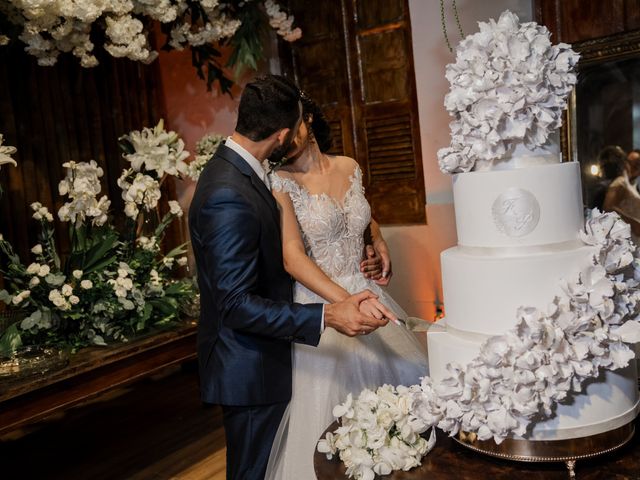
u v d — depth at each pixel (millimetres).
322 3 4090
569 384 1299
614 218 1473
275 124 1947
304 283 2074
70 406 2469
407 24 3809
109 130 3902
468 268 1427
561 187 1398
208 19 3732
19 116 3434
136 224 3117
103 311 2787
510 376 1306
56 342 2711
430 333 1562
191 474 2912
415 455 1483
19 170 3422
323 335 2160
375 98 3996
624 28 2996
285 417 2062
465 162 1479
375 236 2645
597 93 3127
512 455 1388
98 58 3803
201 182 1968
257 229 1888
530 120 1388
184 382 4250
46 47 3035
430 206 3840
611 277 1391
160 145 3201
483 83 1375
